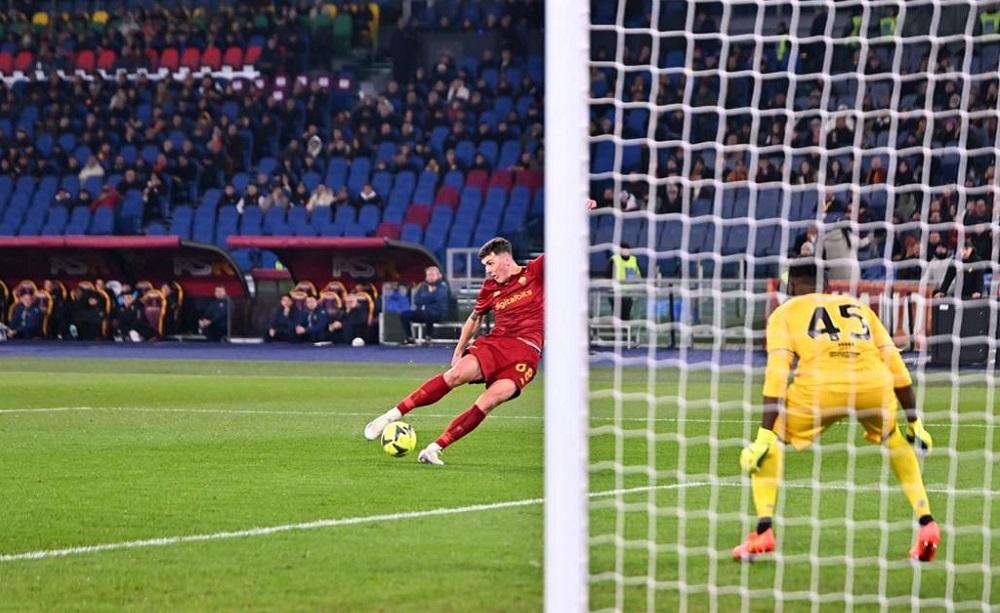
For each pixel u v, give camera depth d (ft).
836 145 238.89
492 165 320.50
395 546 69.41
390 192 315.37
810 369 66.03
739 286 230.27
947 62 252.21
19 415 142.00
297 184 320.09
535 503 83.15
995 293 94.22
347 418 139.54
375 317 275.18
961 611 57.16
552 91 51.49
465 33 360.89
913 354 186.80
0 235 318.65
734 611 56.18
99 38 368.27
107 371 211.82
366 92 358.43
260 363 230.48
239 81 351.87
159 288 293.43
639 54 299.17
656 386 178.70
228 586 60.70
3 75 366.02
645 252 78.33
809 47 271.08
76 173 331.77
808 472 97.66
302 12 370.12
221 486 90.53
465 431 102.47
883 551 67.05
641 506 81.05
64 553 68.13
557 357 50.93
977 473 97.14
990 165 222.07
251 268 302.86
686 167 79.87
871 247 202.49
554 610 50.47
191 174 325.83
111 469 99.19
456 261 292.61
